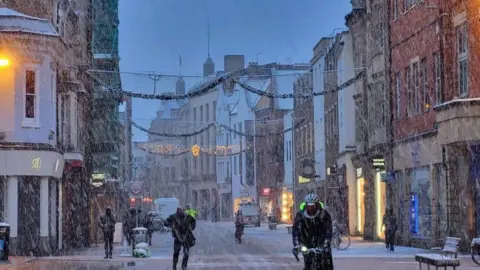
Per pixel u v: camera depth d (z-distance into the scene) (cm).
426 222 3722
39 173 3425
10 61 3356
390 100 4219
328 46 6288
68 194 4238
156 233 6162
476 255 2883
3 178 3397
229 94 10894
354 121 5459
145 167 12912
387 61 4253
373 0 4462
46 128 3456
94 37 5181
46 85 3453
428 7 3553
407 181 3981
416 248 3781
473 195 3334
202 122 11819
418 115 3819
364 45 4872
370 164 4541
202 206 11488
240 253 3694
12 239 3388
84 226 4431
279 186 8800
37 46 3397
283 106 9119
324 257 1437
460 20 3325
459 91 3384
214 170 11581
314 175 6631
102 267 2739
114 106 5141
